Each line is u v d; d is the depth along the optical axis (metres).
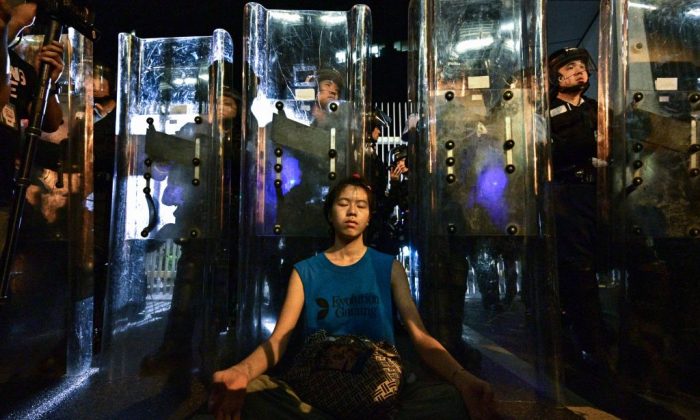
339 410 1.51
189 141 2.55
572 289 2.62
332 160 2.41
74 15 2.09
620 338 2.33
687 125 2.27
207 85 2.58
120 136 2.58
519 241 2.26
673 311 2.25
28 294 2.50
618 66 2.35
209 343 2.46
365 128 2.42
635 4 2.33
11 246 1.81
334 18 2.47
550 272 2.21
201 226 2.52
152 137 2.57
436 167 2.30
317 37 2.47
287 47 2.46
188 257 2.52
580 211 2.62
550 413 2.03
